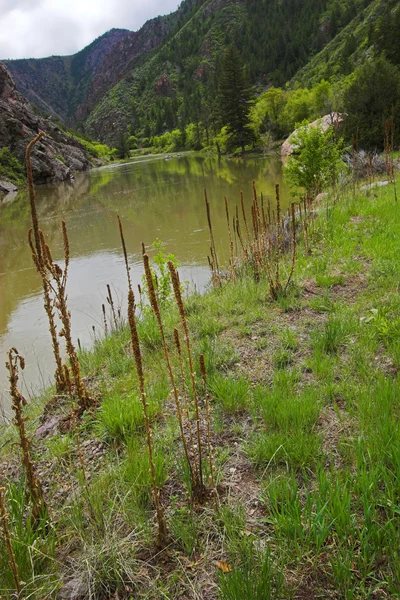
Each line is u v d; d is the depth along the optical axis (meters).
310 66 106.88
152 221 18.88
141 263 12.76
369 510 2.25
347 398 3.52
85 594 2.24
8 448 3.76
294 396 3.58
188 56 197.50
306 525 2.39
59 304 3.94
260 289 6.30
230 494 2.78
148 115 172.62
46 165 53.06
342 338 4.50
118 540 2.47
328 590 2.09
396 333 4.33
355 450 2.84
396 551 2.14
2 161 50.16
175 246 13.72
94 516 2.70
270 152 54.03
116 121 183.62
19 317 9.74
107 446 3.48
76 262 13.95
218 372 4.25
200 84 170.50
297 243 8.27
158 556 2.42
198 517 2.61
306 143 13.33
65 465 3.32
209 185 28.92
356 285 5.99
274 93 65.19
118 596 2.24
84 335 8.09
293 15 155.00
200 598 2.15
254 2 194.25
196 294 7.18
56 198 34.41
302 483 2.76
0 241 19.09
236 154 61.44
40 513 2.66
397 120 20.52
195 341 5.05
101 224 20.09
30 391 6.27
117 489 2.76
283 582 2.13
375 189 12.14
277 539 2.34
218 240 13.46
